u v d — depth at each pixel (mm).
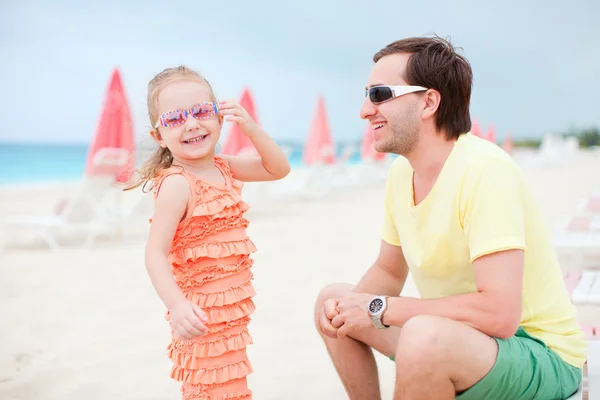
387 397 3316
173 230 2322
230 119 2490
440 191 2299
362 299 2377
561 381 2256
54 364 3916
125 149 9008
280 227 10102
